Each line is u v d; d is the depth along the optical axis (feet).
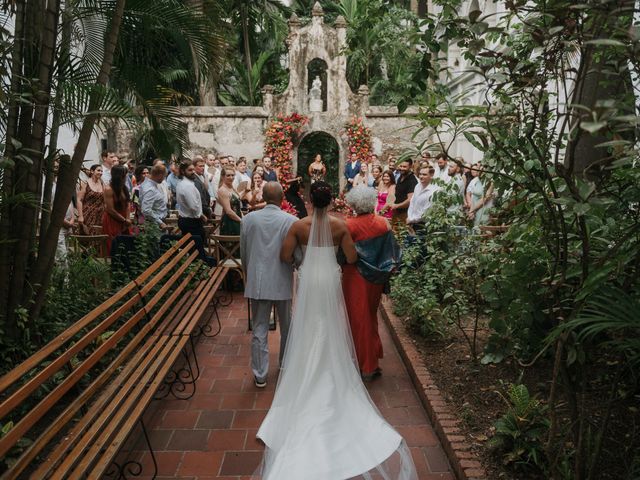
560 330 7.96
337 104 63.00
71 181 14.23
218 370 16.17
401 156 10.37
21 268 13.64
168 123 18.76
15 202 12.93
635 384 9.79
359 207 14.79
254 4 69.21
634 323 7.64
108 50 14.58
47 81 13.76
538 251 11.42
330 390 11.61
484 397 13.21
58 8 13.70
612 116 5.87
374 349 15.29
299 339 12.05
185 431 12.50
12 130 13.10
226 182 25.40
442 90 10.84
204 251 23.73
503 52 8.47
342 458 10.30
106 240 24.44
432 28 10.06
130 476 10.66
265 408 13.64
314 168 56.75
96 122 14.60
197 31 17.95
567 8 7.26
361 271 14.83
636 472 9.16
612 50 7.93
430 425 12.79
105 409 10.11
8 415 12.00
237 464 11.13
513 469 10.14
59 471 8.04
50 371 8.54
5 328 13.46
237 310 22.61
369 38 67.00
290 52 62.75
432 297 17.21
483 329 18.02
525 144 9.55
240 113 61.77
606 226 9.30
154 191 25.52
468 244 17.31
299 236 13.99
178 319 15.71
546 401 12.57
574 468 9.70
